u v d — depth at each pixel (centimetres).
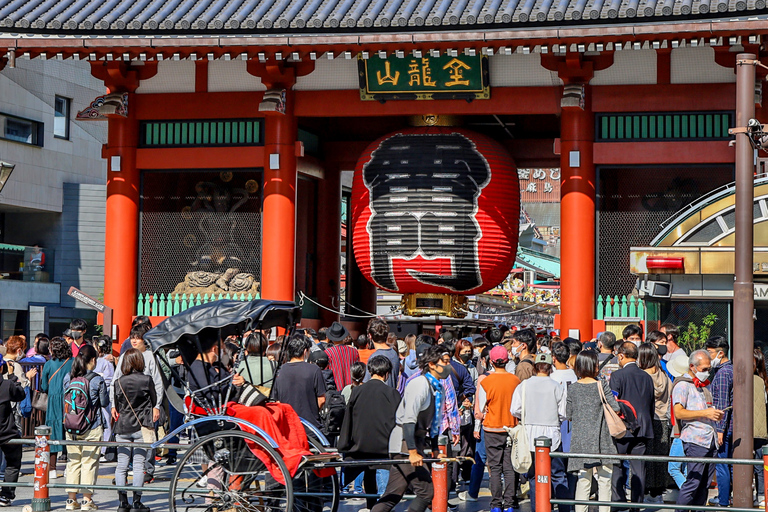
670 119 2359
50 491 1673
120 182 2573
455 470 1577
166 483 1723
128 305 2559
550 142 2939
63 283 4469
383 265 2444
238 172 2594
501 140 2988
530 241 6091
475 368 1911
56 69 4456
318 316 2973
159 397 1633
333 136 3008
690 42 2055
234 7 2336
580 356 1337
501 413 1432
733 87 2317
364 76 2419
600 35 2059
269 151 2494
